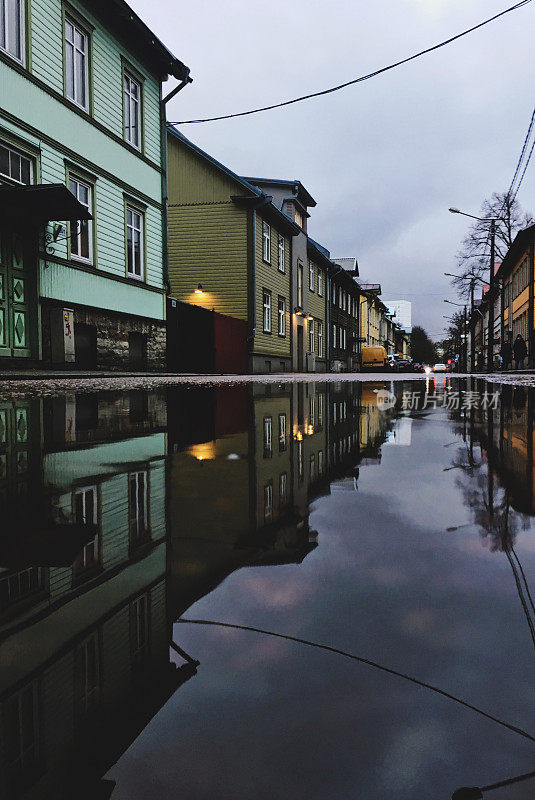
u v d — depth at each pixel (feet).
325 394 27.76
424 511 5.15
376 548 4.01
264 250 80.64
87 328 42.06
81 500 5.68
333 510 5.22
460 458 8.49
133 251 48.93
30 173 35.76
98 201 43.14
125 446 9.73
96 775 1.66
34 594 3.12
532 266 111.86
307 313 106.52
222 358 68.95
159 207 53.31
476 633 2.60
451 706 2.02
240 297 75.31
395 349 320.09
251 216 74.95
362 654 2.39
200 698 2.05
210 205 75.82
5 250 33.53
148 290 50.96
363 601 3.01
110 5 43.19
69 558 3.79
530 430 12.54
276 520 4.85
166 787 1.60
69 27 40.04
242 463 8.04
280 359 89.61
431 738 1.85
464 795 1.59
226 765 1.71
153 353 51.70
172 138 76.69
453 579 3.33
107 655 2.37
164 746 1.79
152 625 2.68
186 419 14.35
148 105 51.26
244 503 5.53
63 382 29.12
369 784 1.63
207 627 2.67
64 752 1.74
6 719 1.91
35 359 35.81
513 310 142.10
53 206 32.83
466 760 1.74
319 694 2.09
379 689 2.11
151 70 51.78
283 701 2.05
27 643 2.49
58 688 2.10
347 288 149.69
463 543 4.11
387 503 5.51
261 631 2.62
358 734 1.83
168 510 5.24
